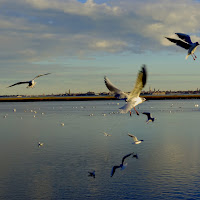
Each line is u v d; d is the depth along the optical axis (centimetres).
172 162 3272
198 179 2688
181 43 1365
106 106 16438
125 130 5978
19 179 2795
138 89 1202
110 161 3388
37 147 4269
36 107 16488
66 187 2584
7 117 9569
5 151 4022
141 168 3084
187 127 6269
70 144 4459
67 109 13750
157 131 5753
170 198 2308
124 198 2322
